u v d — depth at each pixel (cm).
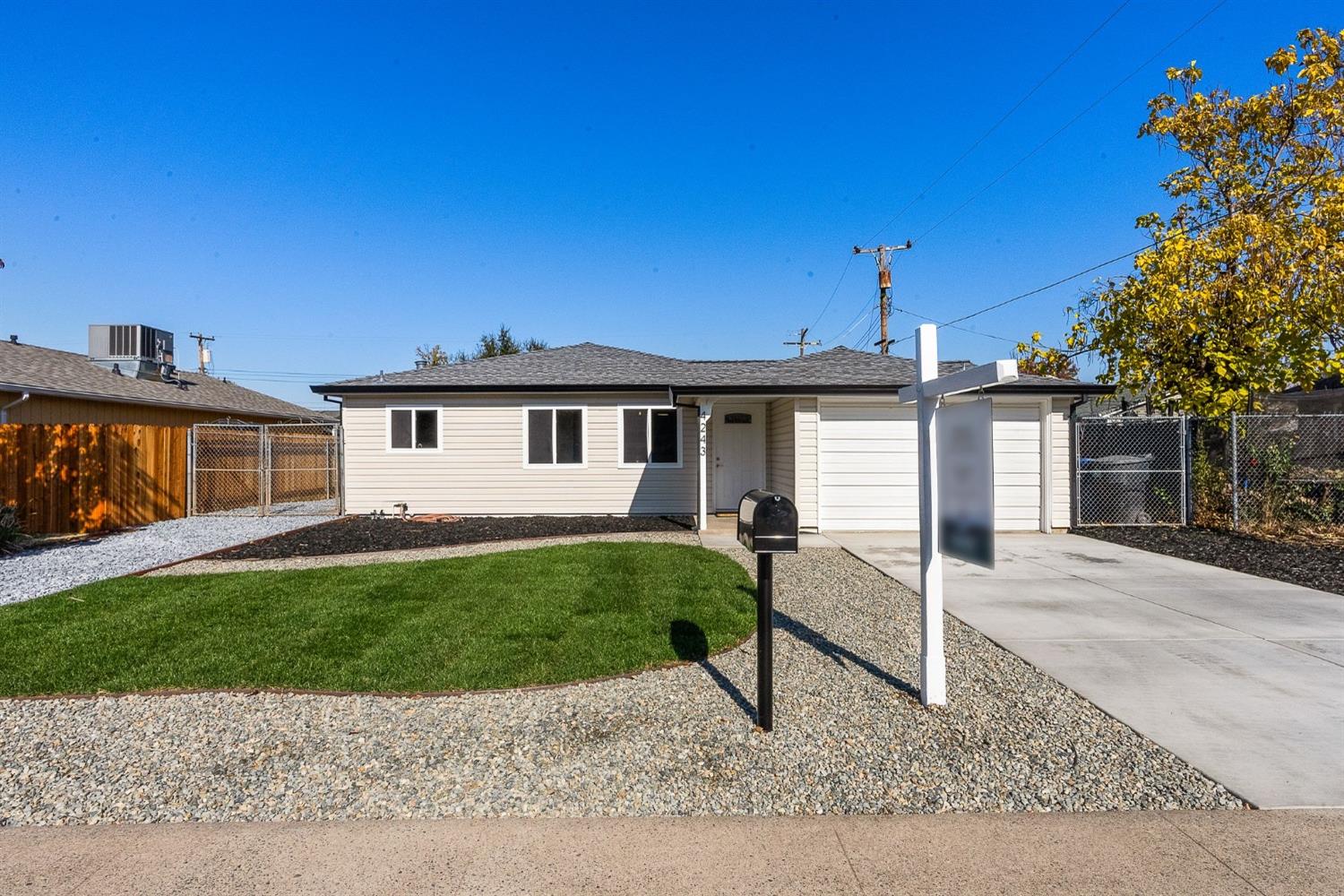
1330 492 1126
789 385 1152
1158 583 762
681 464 1437
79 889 254
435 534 1163
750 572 838
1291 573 807
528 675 466
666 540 1091
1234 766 340
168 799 318
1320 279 1146
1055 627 588
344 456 1420
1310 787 320
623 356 1708
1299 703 418
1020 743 370
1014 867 263
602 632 559
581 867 266
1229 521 1143
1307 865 263
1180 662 496
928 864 266
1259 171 1340
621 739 375
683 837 287
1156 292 1229
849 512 1182
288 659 495
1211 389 1205
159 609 628
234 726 392
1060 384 1137
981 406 360
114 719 402
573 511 1426
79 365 1797
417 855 275
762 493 399
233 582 754
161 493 1381
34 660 492
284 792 324
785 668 485
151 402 1706
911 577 802
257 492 1702
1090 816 299
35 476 1197
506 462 1425
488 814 304
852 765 346
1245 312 1168
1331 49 1248
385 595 686
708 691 443
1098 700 426
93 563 913
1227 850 273
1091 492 1225
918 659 505
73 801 317
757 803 313
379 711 411
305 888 254
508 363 1611
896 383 1141
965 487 377
